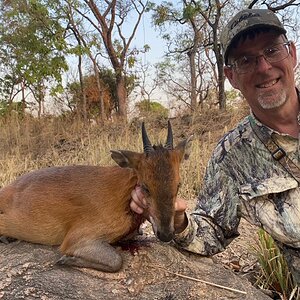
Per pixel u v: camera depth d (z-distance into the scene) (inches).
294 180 26.4
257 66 26.5
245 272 34.3
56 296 25.1
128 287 25.8
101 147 75.9
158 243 29.5
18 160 80.6
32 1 121.4
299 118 27.2
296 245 26.6
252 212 27.4
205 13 143.9
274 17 26.7
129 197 26.9
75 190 27.9
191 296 25.8
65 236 28.0
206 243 28.3
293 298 30.6
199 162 62.0
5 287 25.6
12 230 29.6
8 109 133.3
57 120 119.8
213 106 129.1
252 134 27.5
